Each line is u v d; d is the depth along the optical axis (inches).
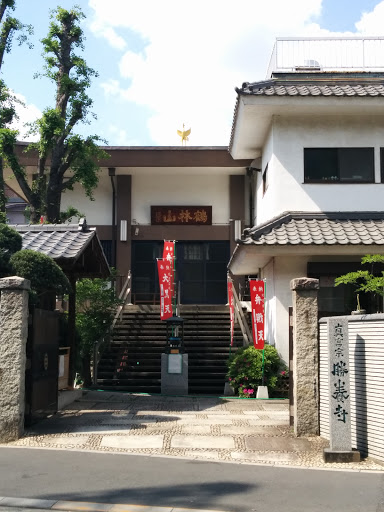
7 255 429.1
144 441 352.2
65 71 745.6
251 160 919.7
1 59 742.5
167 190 992.2
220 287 976.9
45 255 439.8
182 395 574.2
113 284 893.8
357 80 668.7
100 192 991.6
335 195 633.6
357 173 639.1
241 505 231.6
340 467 299.6
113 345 742.5
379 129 642.2
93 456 315.6
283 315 602.2
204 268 981.8
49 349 436.1
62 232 547.2
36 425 398.9
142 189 992.9
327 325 335.0
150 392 639.1
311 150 643.5
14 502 232.4
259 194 818.2
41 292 465.1
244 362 585.0
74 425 399.9
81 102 738.8
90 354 683.4
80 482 262.7
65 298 714.8
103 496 241.6
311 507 229.1
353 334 343.6
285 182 636.1
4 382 366.3
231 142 776.3
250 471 288.4
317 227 592.4
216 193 992.2
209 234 973.8
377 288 471.8
